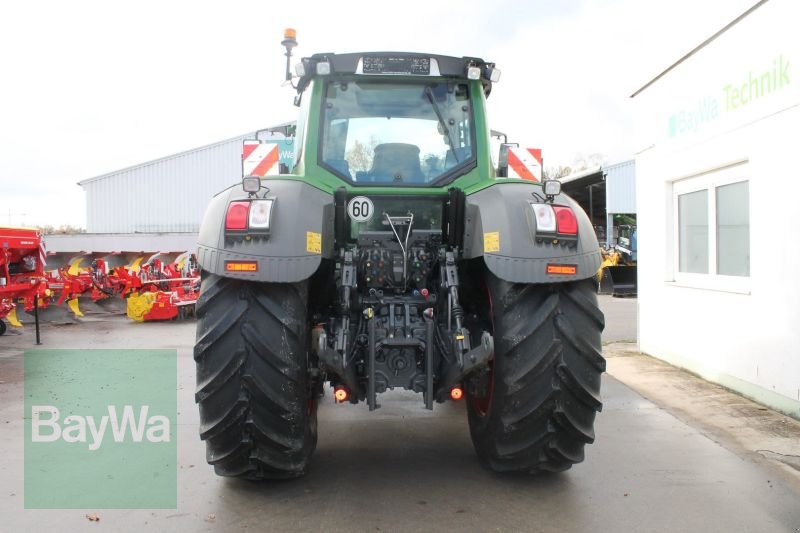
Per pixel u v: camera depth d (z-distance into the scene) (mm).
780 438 4348
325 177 3764
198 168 32312
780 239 4844
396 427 4773
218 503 3342
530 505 3305
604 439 4375
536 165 4715
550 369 3180
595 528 3045
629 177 22328
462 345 3307
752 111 5141
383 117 3871
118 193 32531
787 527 3057
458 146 3873
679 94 6336
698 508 3268
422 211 3771
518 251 3145
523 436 3303
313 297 3738
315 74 3816
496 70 3889
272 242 3025
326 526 3066
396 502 3346
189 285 13258
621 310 12555
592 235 3373
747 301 5289
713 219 5934
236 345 3070
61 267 14000
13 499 3420
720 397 5375
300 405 3180
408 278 3688
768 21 4910
